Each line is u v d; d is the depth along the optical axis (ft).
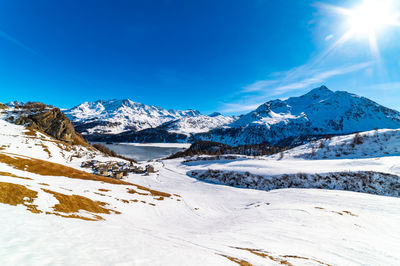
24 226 55.11
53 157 372.17
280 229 104.68
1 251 38.45
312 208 147.84
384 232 101.76
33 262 36.32
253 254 63.21
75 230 61.67
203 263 47.98
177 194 244.01
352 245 80.33
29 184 113.09
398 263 64.64
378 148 381.60
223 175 353.92
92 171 329.72
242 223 130.11
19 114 506.89
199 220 156.56
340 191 215.92
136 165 447.01
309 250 73.72
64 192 126.31
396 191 213.25
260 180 309.22
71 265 37.40
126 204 155.43
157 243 64.39
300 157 459.32
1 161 182.60
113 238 60.80
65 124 548.72
